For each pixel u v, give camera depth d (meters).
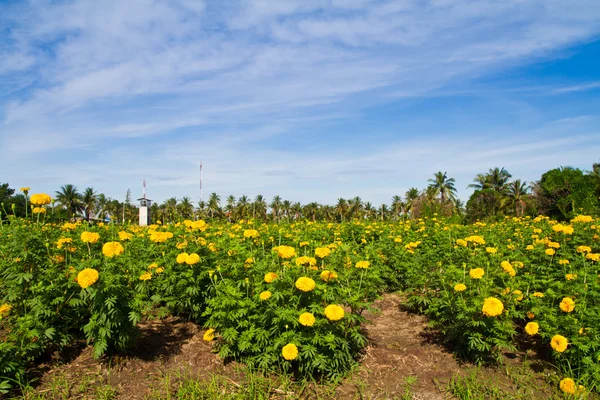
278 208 81.69
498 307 4.37
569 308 4.55
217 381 4.30
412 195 62.81
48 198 5.57
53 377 4.18
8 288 4.42
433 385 4.41
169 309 6.04
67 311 4.46
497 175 59.31
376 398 4.11
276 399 4.00
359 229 11.99
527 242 9.09
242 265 5.25
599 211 16.73
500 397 4.11
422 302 6.79
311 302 4.42
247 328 4.43
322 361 4.06
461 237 10.28
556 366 4.55
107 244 4.46
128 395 3.99
